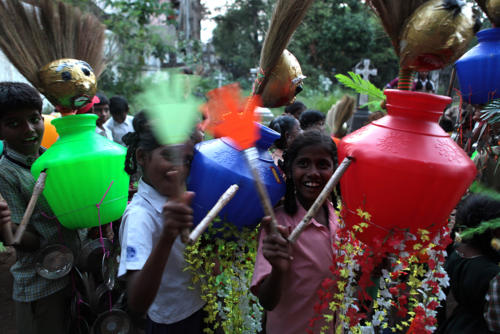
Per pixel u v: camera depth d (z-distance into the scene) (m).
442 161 1.24
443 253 1.40
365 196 1.33
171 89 1.25
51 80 2.03
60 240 2.29
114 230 2.76
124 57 7.30
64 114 2.15
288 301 1.74
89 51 2.40
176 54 8.70
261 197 1.33
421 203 1.27
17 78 6.55
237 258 1.72
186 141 1.28
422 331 1.39
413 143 1.27
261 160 1.64
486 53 1.89
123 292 2.41
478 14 1.31
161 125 1.21
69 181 1.95
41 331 2.29
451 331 2.07
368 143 1.31
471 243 2.02
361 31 18.66
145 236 1.62
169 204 1.14
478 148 2.10
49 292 2.26
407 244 1.34
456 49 1.29
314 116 4.12
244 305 1.71
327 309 1.71
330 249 1.75
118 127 5.42
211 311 1.74
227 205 1.55
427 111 1.30
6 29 2.11
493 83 1.90
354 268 1.53
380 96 1.91
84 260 2.27
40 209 2.25
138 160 1.63
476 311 1.97
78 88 2.05
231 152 1.57
